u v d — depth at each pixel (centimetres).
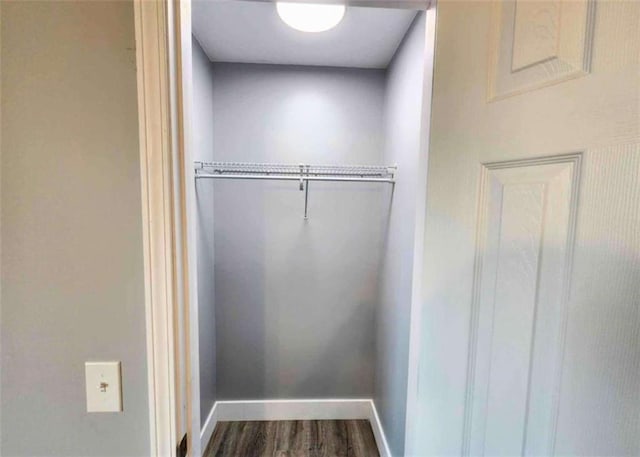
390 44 174
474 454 63
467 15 62
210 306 206
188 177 71
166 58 63
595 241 43
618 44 40
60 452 71
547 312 50
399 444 161
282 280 219
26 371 69
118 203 66
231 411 222
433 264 72
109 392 69
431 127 71
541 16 49
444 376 70
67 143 64
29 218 66
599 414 43
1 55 62
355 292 222
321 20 140
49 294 67
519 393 54
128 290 68
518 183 53
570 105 46
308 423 222
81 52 63
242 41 174
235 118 205
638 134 39
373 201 216
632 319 40
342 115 209
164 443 70
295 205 214
